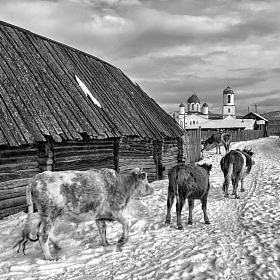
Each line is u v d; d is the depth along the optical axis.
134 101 16.59
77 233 7.30
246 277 5.06
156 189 12.88
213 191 12.77
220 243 6.67
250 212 9.34
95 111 11.99
